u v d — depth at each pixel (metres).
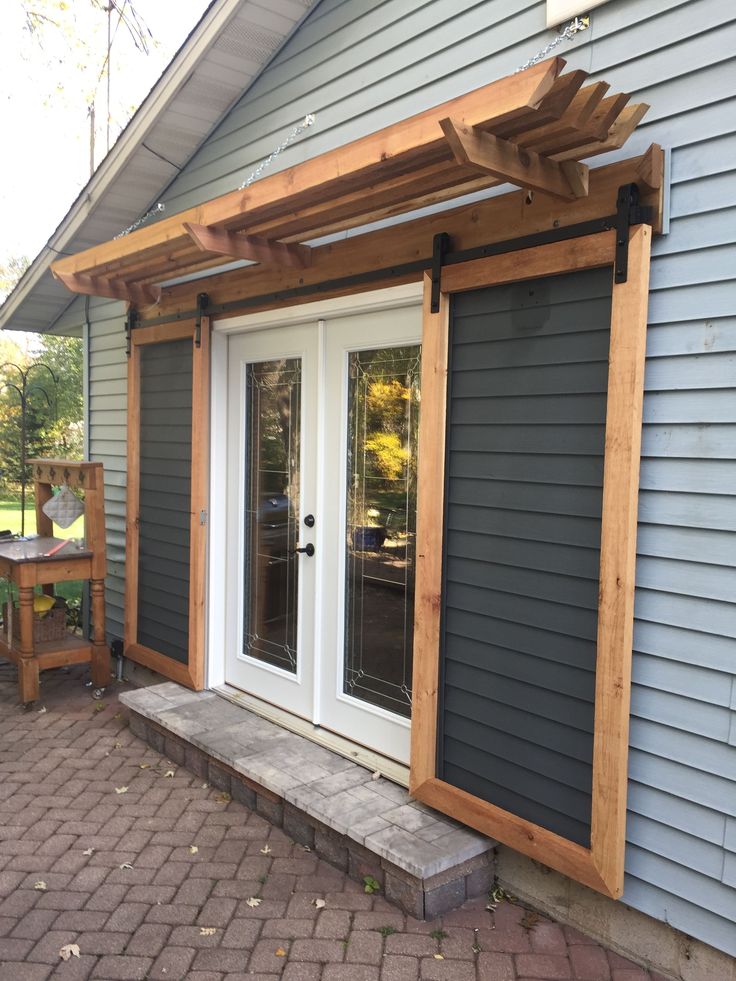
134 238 3.50
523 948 2.43
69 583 8.96
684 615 2.22
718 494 2.15
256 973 2.32
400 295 3.11
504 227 2.62
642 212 2.22
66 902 2.67
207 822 3.23
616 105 1.93
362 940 2.46
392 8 3.21
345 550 3.59
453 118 1.96
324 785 3.10
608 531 2.28
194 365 4.34
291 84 3.77
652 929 2.33
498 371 2.65
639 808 2.33
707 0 2.16
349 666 3.58
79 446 15.00
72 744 4.07
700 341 2.17
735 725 2.12
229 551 4.39
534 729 2.55
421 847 2.62
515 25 2.72
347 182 2.45
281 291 3.75
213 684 4.39
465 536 2.78
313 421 3.76
